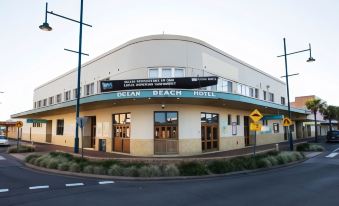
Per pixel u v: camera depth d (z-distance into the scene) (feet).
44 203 25.27
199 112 63.16
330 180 37.01
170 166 42.04
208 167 43.93
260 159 50.34
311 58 75.82
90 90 83.56
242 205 24.48
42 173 44.78
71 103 68.39
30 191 30.73
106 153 61.41
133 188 32.99
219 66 74.69
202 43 68.39
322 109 150.20
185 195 28.78
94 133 78.43
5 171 46.83
